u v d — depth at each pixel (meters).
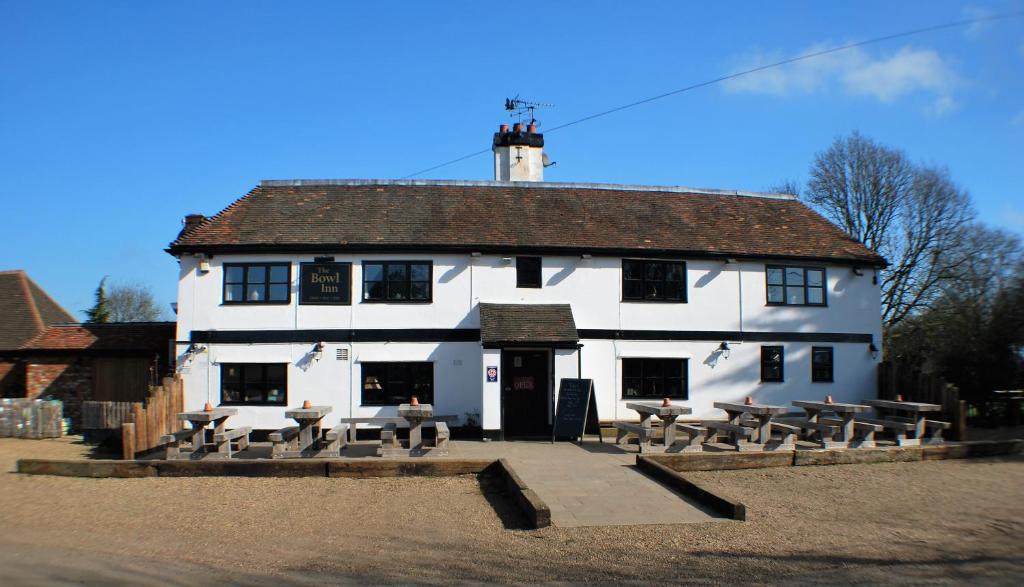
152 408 17.16
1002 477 13.91
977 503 11.61
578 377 19.44
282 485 13.07
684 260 21.06
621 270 20.69
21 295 26.92
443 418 18.53
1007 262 28.66
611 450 16.53
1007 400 22.78
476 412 19.59
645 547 8.93
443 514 10.90
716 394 20.83
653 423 20.36
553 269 20.41
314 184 22.70
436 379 19.62
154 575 7.80
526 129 25.06
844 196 34.56
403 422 18.73
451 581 7.62
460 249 19.84
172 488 12.88
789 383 21.28
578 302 20.41
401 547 9.07
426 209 21.55
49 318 27.47
